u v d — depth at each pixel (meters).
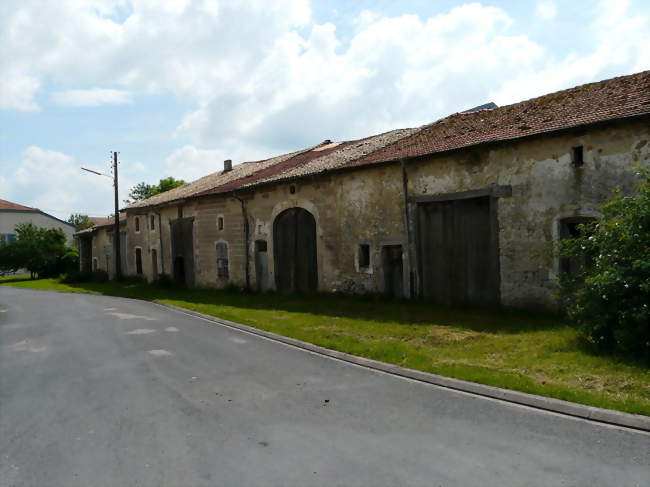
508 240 11.57
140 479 4.09
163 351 9.29
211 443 4.80
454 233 12.84
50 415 5.80
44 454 4.67
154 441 4.89
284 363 8.12
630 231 7.33
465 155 12.37
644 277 6.95
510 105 14.20
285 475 4.10
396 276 14.45
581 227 8.51
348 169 15.11
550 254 10.74
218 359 8.51
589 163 10.16
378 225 14.61
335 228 16.03
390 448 4.58
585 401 5.49
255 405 5.93
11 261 43.31
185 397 6.32
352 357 8.30
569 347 7.83
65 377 7.58
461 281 12.72
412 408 5.70
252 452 4.57
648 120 9.31
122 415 5.70
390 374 7.30
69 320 14.20
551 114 11.70
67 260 45.59
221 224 21.34
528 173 11.17
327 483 3.94
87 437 5.06
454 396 6.12
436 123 16.36
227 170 30.16
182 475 4.14
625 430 4.83
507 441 4.66
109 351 9.47
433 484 3.88
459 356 8.01
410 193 13.70
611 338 7.43
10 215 52.56
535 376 6.64
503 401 5.88
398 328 10.42
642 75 11.54
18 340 11.17
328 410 5.69
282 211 18.08
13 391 6.91
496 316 11.08
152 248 27.28
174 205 24.70
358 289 15.30
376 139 19.77
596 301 7.50
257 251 19.59
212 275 21.97
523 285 11.32
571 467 4.10
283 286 18.38
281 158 25.36
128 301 19.80
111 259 34.56
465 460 4.29
